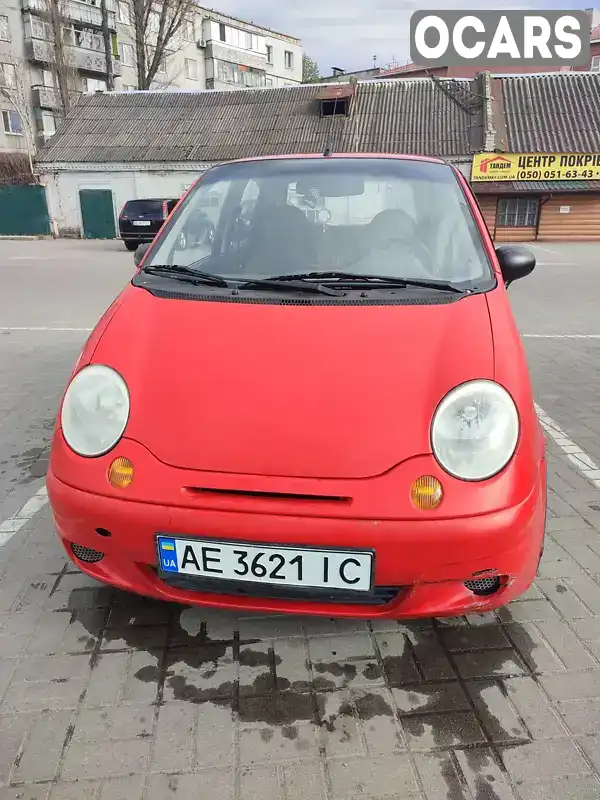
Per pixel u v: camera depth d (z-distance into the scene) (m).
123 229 18.66
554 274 12.76
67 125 25.69
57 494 1.96
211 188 3.08
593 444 4.05
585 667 2.12
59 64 33.28
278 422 1.84
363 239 2.69
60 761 1.77
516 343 2.12
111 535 1.91
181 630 2.30
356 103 24.06
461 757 1.79
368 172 3.01
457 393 1.88
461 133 21.52
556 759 1.78
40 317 8.40
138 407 1.95
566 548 2.83
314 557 1.79
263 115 24.67
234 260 2.67
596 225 20.84
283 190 2.97
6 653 2.18
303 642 2.24
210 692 2.02
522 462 1.86
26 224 25.19
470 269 2.52
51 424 4.49
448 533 1.75
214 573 1.86
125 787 1.70
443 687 2.04
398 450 1.79
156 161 23.39
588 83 22.55
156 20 37.19
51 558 2.76
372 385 1.90
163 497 1.83
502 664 2.14
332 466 1.78
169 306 2.29
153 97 26.72
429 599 1.88
